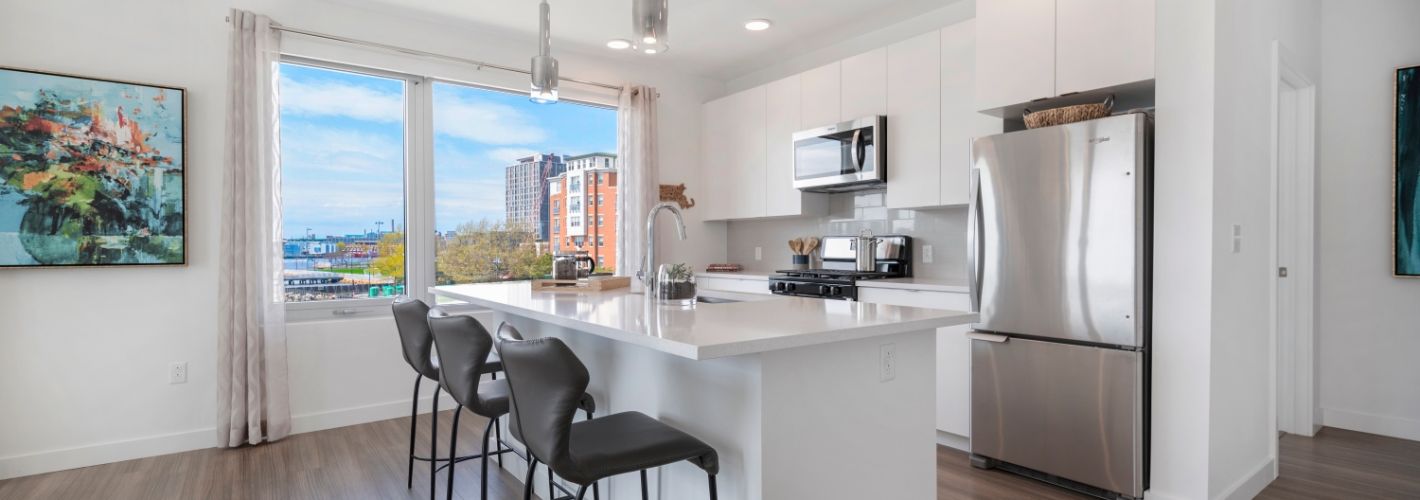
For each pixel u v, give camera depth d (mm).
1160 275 2484
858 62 3988
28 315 2943
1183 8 2434
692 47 4504
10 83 2857
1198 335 2391
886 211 4250
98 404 3084
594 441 1620
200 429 3307
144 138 3131
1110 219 2518
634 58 4754
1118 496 2566
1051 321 2703
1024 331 2799
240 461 3107
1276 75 2859
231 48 3260
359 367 3756
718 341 1451
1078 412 2637
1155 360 2498
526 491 1598
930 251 3965
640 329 1661
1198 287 2391
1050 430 2732
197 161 3279
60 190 2963
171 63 3207
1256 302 2723
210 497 2689
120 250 3092
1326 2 3523
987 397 2959
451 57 4004
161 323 3219
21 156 2887
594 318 1908
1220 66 2400
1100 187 2543
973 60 3383
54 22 2957
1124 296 2488
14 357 2918
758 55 4703
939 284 3355
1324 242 3551
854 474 1841
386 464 3080
